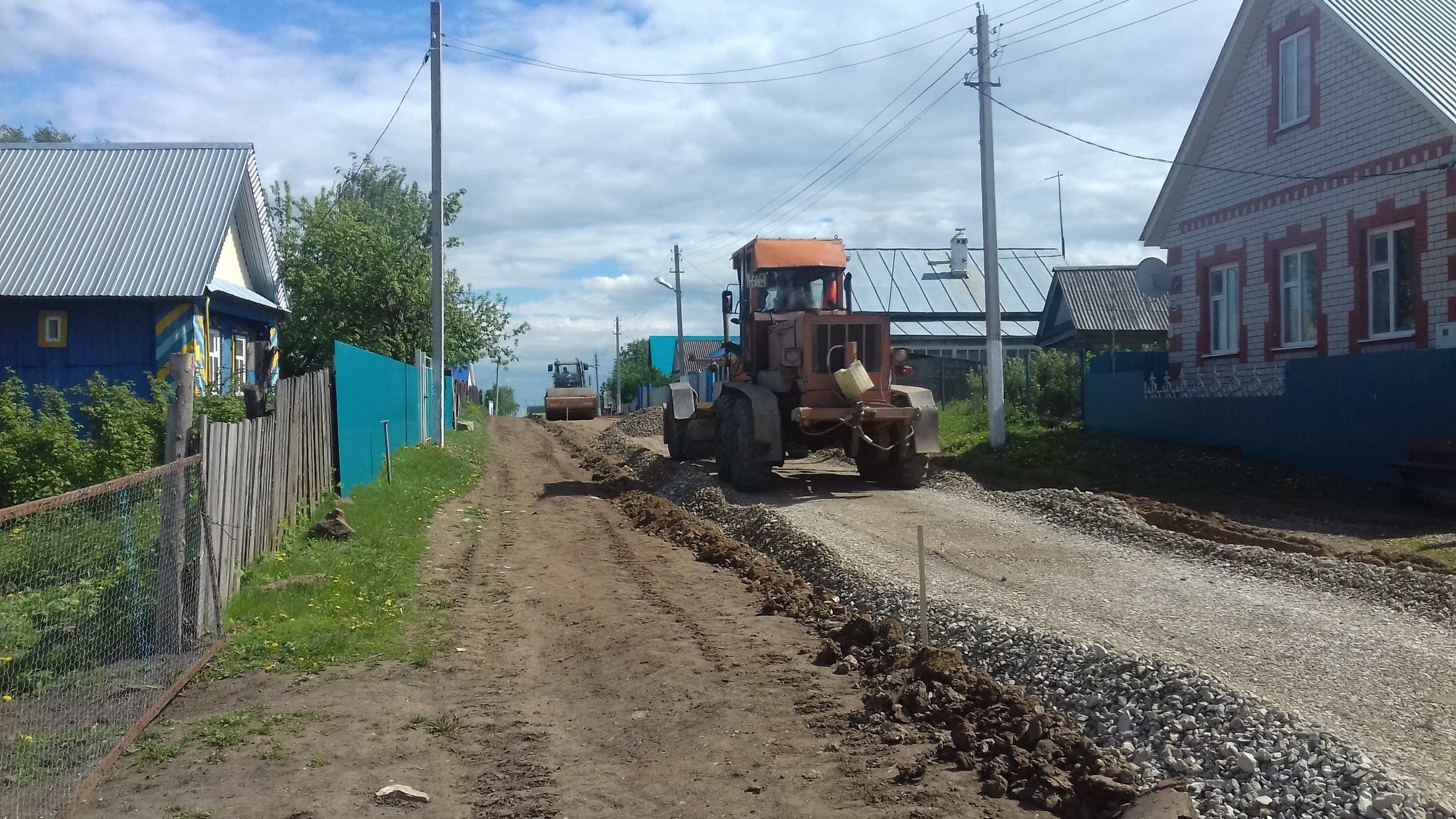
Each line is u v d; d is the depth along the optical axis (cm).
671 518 1353
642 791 506
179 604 695
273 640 741
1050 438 1852
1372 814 413
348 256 2647
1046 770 487
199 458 728
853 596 861
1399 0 1570
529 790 509
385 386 1700
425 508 1405
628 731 592
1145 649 626
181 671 663
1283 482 1396
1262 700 515
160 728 583
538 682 688
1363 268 1505
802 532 1096
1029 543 1040
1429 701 553
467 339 2955
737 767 531
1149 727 521
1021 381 2400
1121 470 1563
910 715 585
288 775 522
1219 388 1764
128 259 1595
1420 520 1169
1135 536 1055
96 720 575
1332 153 1563
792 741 564
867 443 1502
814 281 1733
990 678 602
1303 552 977
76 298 1532
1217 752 481
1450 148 1348
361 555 1027
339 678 683
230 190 1744
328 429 1249
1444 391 1253
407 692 658
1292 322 1684
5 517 444
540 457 2558
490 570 1059
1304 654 638
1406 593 786
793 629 799
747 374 1659
